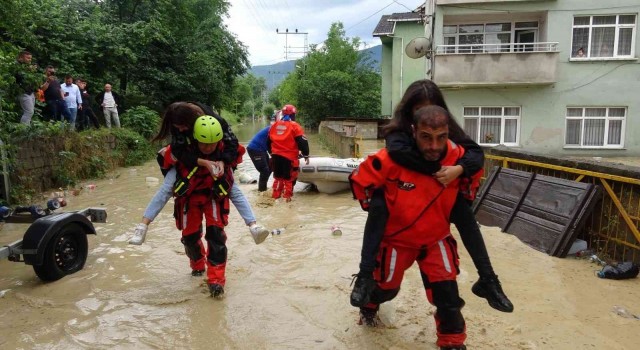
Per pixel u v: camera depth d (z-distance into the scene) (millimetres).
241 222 7098
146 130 18250
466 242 2865
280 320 3787
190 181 4039
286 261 5246
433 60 18547
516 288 4457
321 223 6988
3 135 8477
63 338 3543
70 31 17359
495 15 18531
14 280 4762
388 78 32844
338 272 4828
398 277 3041
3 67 8664
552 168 6285
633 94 18078
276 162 8547
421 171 2699
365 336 3473
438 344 3020
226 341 3477
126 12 23531
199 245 4633
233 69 31922
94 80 18391
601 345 3369
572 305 4074
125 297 4262
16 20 9492
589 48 18125
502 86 18594
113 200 9227
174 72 24172
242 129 48406
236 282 4629
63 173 10750
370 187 2791
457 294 2906
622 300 4195
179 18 25438
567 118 18703
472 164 2744
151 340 3504
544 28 18344
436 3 18438
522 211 6305
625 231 5227
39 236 4492
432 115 2502
